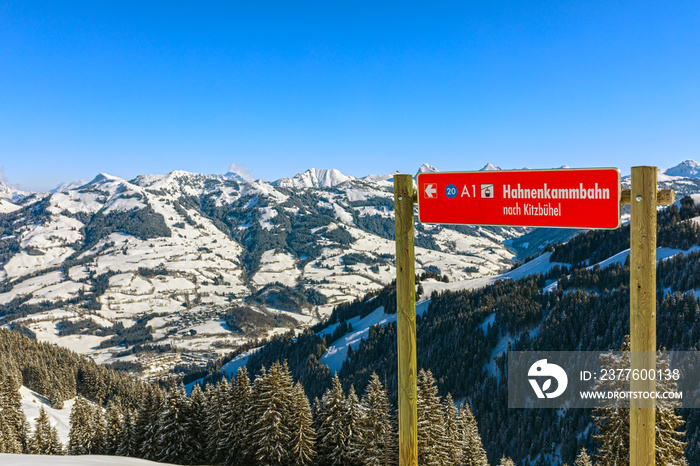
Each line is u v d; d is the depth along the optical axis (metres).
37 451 60.97
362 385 122.56
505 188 5.70
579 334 111.56
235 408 40.94
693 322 96.56
